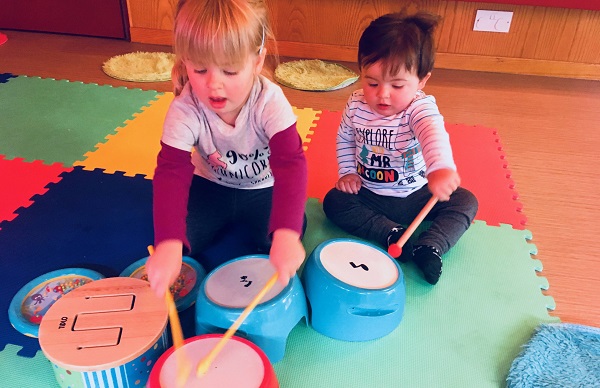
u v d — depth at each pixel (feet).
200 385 2.25
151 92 6.04
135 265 3.31
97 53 7.33
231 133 3.02
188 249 2.73
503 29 7.16
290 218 2.66
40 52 7.23
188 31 2.42
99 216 3.91
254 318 2.62
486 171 4.78
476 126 5.67
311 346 2.93
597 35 7.08
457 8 7.10
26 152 4.70
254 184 3.48
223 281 2.85
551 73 7.36
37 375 2.68
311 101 6.06
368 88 3.43
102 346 2.40
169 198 2.74
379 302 2.84
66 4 7.75
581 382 2.68
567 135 5.62
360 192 3.89
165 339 2.64
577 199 4.46
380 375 2.77
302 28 7.50
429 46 3.30
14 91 5.91
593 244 3.91
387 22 3.31
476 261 3.65
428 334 3.04
